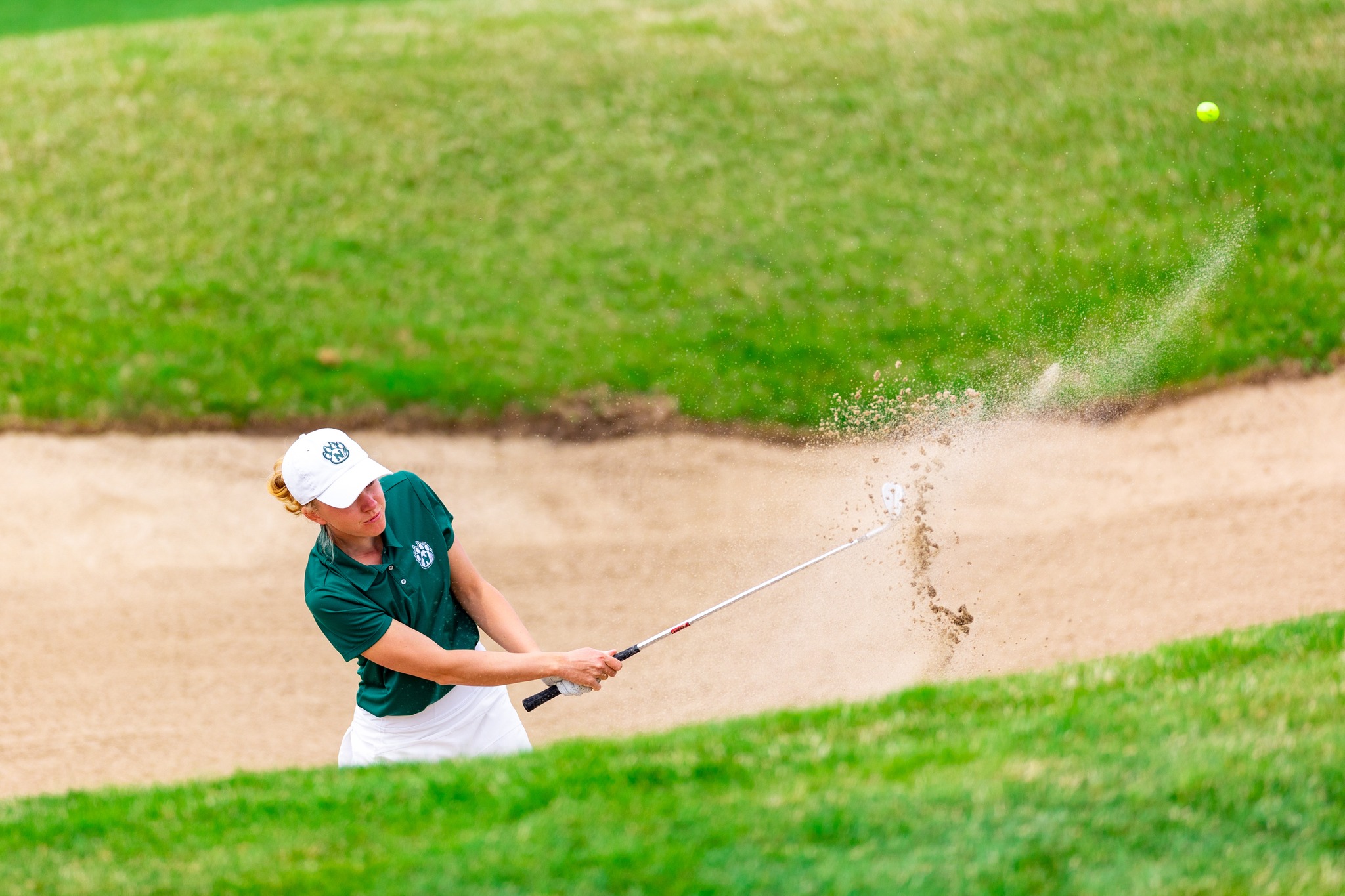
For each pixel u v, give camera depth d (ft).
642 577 107.24
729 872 40.96
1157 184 140.15
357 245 147.02
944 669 90.27
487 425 126.62
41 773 87.40
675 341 132.16
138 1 238.68
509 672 52.47
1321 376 118.93
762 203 148.56
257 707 94.73
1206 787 43.75
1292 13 162.20
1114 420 117.80
